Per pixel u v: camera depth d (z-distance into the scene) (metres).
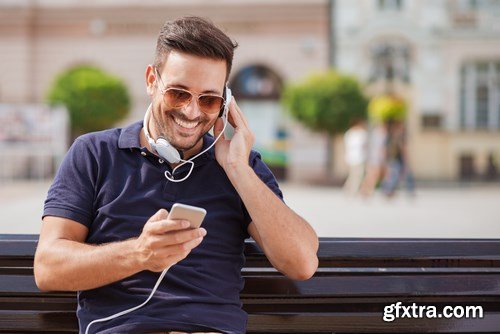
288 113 20.48
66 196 2.20
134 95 24.45
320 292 2.34
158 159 2.25
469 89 24.25
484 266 2.38
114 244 2.02
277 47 24.12
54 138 17.11
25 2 23.91
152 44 24.34
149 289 2.14
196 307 2.13
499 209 13.35
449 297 2.37
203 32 2.17
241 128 2.32
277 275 2.35
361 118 19.86
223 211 2.27
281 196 2.35
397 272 2.36
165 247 1.88
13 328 2.32
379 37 24.08
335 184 22.19
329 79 20.06
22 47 24.09
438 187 20.83
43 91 24.47
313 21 23.98
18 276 2.31
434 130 24.19
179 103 2.17
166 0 24.16
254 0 23.95
